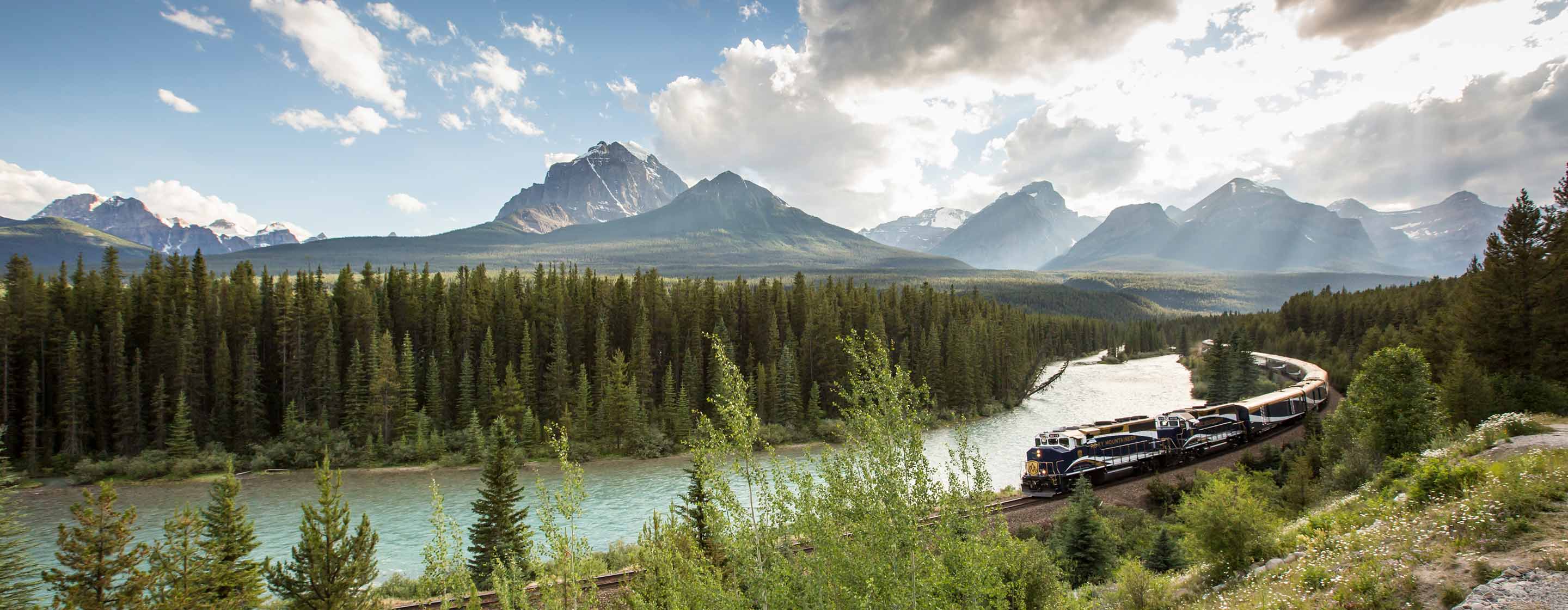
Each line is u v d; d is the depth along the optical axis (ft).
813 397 345.92
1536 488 60.23
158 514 207.82
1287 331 539.70
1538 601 43.50
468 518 198.08
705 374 372.99
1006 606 43.16
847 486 43.04
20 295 289.74
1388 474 98.84
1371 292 550.36
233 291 346.95
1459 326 189.57
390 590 123.24
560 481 244.22
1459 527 59.00
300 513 205.87
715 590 49.06
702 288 447.83
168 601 93.71
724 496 47.37
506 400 313.73
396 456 281.13
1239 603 65.36
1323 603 55.77
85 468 254.47
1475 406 144.36
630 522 189.06
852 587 41.93
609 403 308.19
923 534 41.45
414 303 376.89
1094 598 90.63
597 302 401.70
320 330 335.88
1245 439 205.57
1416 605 49.98
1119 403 385.09
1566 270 164.86
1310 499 128.26
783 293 448.24
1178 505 143.02
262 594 112.37
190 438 275.18
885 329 422.82
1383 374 130.72
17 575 111.65
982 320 455.63
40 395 288.10
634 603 64.95
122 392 280.51
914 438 42.09
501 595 71.56
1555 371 161.99
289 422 292.40
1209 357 380.78
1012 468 225.35
